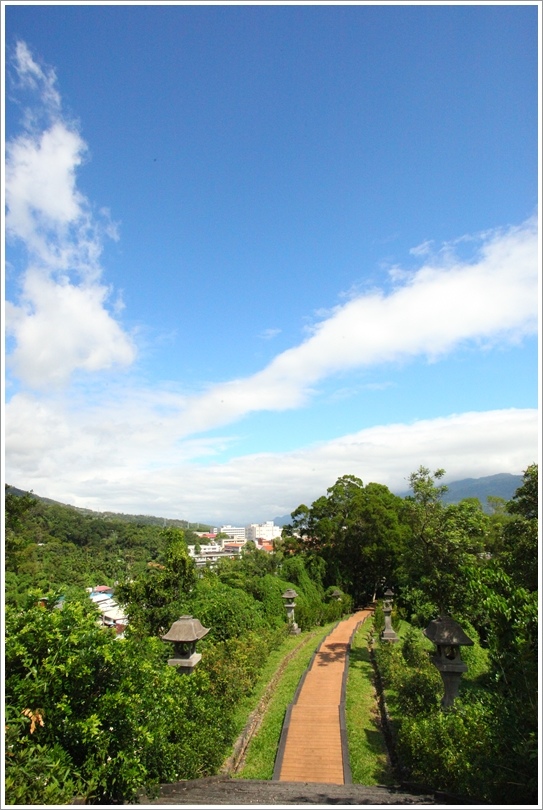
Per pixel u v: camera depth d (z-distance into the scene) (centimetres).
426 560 1212
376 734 1020
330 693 1273
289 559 3041
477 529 1219
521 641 507
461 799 547
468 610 1116
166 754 643
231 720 953
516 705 515
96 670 546
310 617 2344
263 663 1513
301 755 919
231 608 1559
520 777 495
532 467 1200
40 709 484
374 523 3278
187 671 956
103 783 482
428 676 1140
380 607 2366
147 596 1502
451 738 673
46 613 546
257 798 595
